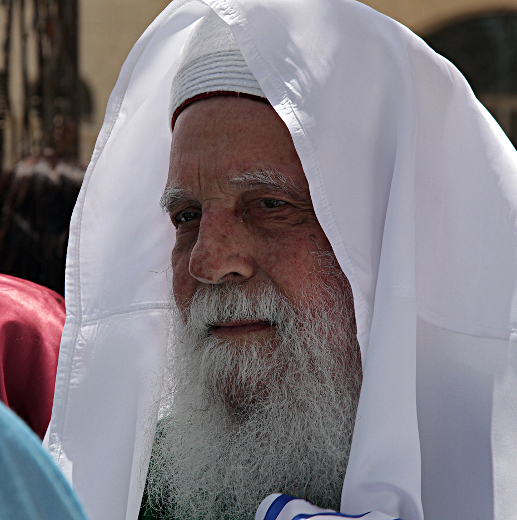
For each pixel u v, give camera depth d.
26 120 9.77
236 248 3.24
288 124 2.93
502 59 17.02
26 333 3.90
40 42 9.81
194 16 3.56
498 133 3.26
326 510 2.64
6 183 5.27
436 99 3.12
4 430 1.16
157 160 3.89
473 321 3.03
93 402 3.64
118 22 18.00
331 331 3.27
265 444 3.26
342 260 2.90
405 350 2.67
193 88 3.37
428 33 17.05
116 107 3.71
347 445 3.25
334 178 2.92
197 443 3.45
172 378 3.66
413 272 2.77
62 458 3.52
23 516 1.12
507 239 3.06
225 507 3.45
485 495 2.87
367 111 3.01
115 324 3.77
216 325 3.32
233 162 3.21
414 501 2.56
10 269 5.15
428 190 3.08
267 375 3.24
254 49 3.04
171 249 3.95
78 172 5.44
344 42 3.05
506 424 2.89
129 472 3.58
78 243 3.77
